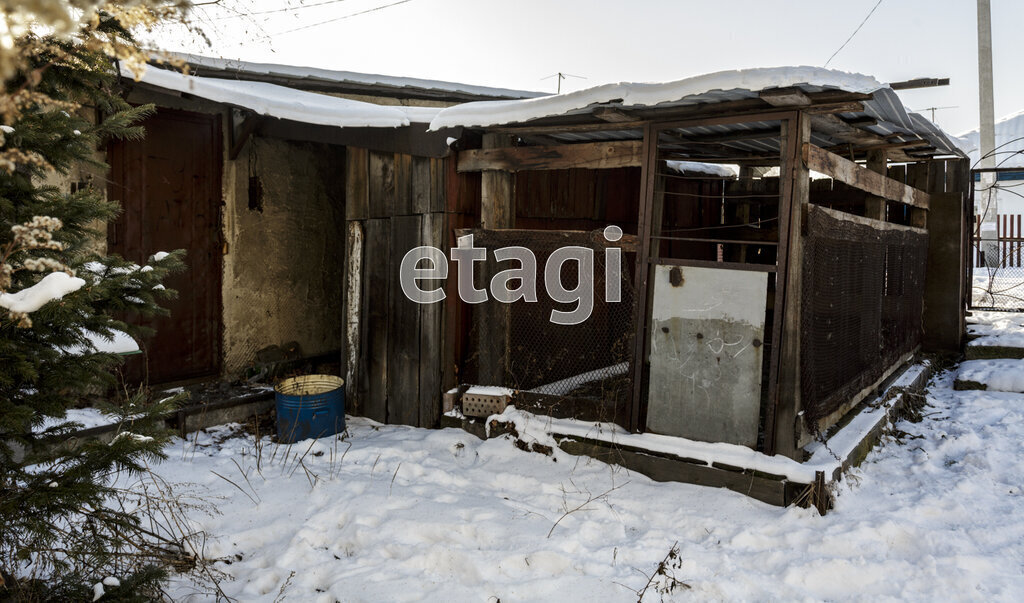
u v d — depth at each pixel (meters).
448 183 5.68
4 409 2.54
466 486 4.73
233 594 3.40
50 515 2.66
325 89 7.70
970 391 7.19
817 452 4.69
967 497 4.49
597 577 3.51
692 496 4.43
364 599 3.32
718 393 4.69
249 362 6.83
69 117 2.73
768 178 8.90
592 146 5.15
